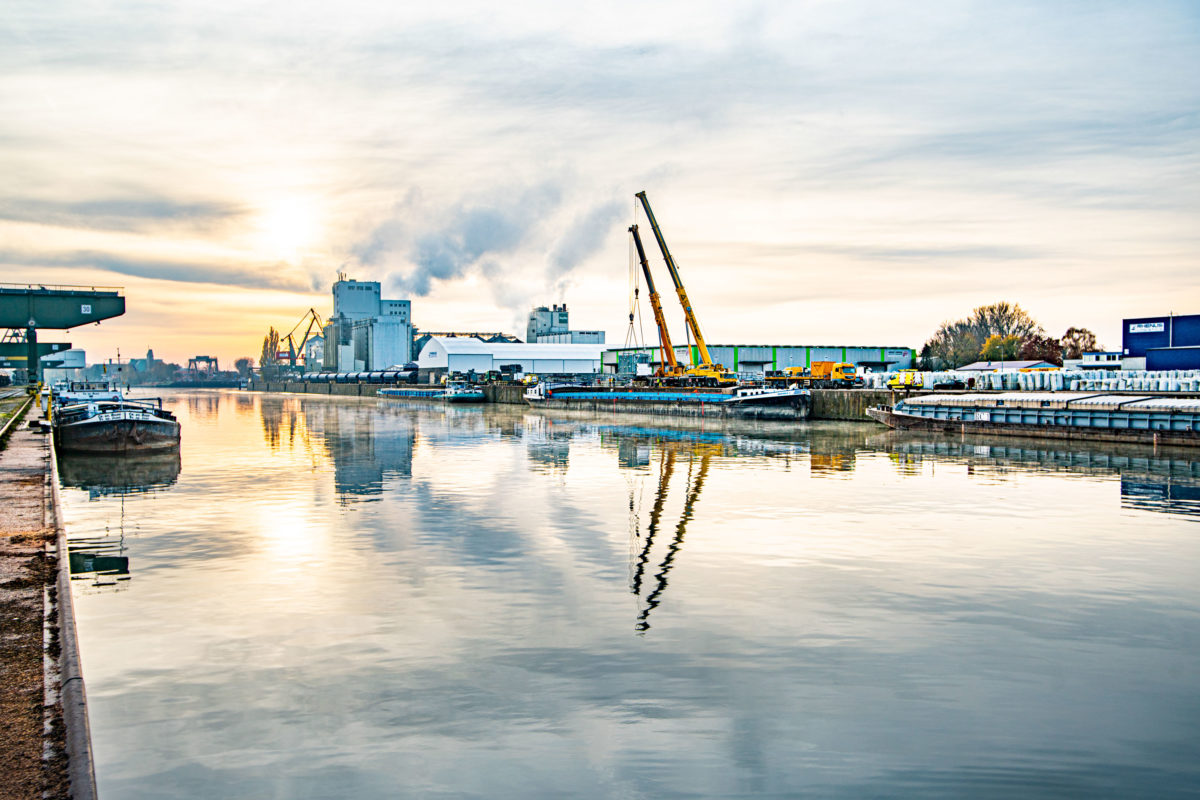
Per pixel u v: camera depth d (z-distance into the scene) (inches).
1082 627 661.9
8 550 708.7
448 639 627.2
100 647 611.2
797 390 3398.1
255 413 4411.9
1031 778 431.5
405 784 423.5
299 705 510.9
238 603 721.0
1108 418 2192.4
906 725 488.7
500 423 3294.8
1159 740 472.4
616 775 433.1
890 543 967.0
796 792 418.3
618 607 710.5
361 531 1036.5
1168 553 915.4
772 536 1007.0
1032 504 1240.2
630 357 5551.2
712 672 564.7
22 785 326.6
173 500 1295.5
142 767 437.4
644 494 1349.7
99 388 3799.2
